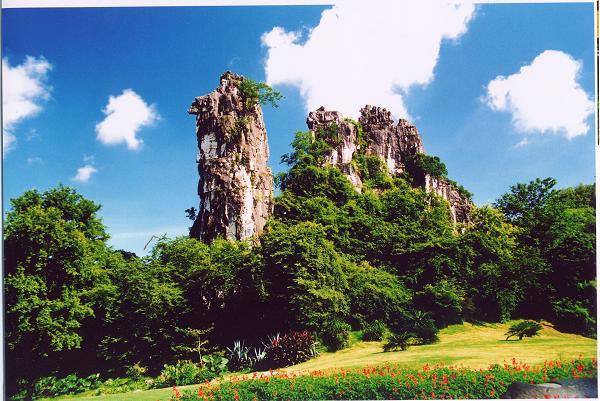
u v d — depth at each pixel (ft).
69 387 78.54
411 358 69.10
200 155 150.10
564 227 129.59
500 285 119.75
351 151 215.10
